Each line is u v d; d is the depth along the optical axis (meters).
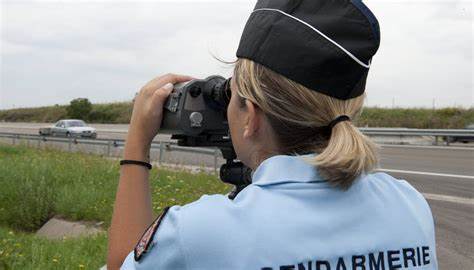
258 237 1.08
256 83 1.20
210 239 1.06
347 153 1.13
